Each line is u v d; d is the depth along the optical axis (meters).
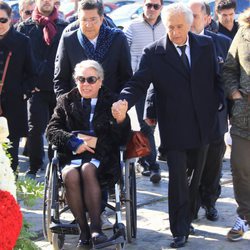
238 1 18.58
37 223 7.22
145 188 8.79
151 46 6.52
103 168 6.25
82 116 6.42
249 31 6.39
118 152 6.36
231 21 9.05
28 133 8.66
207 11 8.32
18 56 7.92
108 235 6.79
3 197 4.28
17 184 4.96
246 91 6.35
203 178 7.30
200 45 6.47
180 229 6.56
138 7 21.75
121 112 6.14
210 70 6.52
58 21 9.02
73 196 6.12
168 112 6.44
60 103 6.52
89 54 7.01
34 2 10.83
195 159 6.65
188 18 6.29
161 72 6.43
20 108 8.00
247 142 6.47
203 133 6.45
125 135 6.31
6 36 7.88
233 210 7.84
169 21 6.30
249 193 6.62
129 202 6.54
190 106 6.42
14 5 20.05
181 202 6.53
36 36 8.94
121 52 7.08
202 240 6.81
